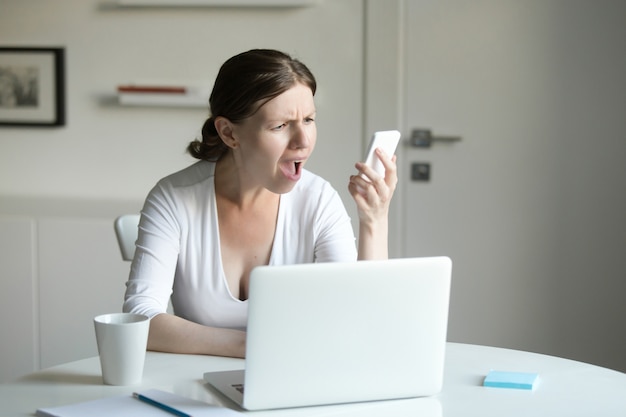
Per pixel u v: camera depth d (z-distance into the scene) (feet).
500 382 5.15
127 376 5.11
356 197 6.32
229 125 6.16
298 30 13.12
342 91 13.11
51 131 13.73
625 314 12.82
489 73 12.87
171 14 13.34
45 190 13.82
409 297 4.77
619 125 12.67
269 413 4.63
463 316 13.21
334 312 4.64
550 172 12.86
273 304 4.53
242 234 6.63
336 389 4.76
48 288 12.60
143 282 6.30
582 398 4.94
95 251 12.48
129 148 13.61
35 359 12.72
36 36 13.62
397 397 4.90
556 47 12.72
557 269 12.94
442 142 13.04
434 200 13.12
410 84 13.01
